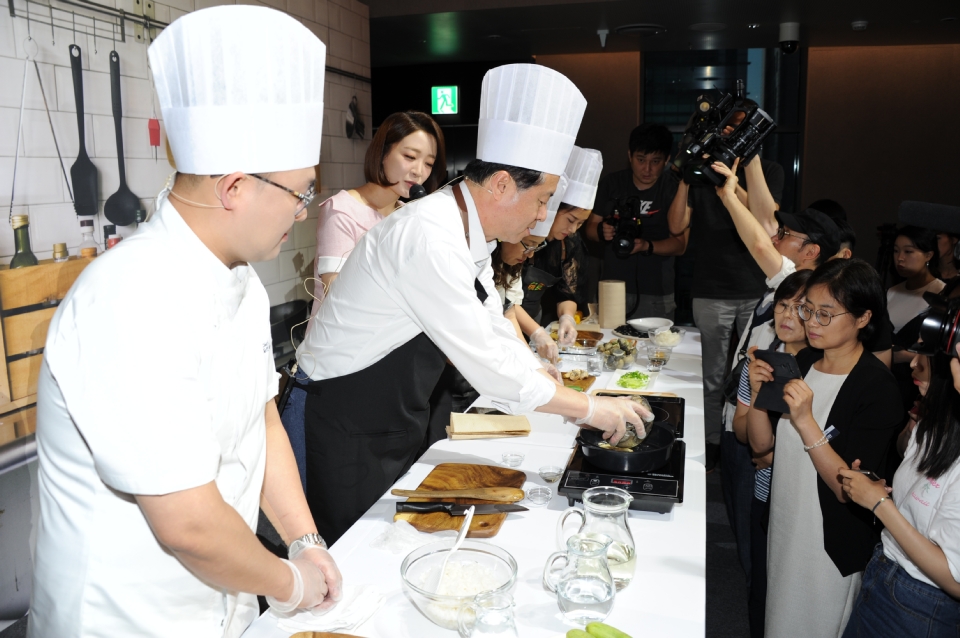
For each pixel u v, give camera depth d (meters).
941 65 5.80
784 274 2.45
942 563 1.40
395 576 1.32
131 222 2.78
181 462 0.88
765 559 2.20
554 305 3.86
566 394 1.64
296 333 3.95
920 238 2.95
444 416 2.34
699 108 2.98
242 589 0.99
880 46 5.88
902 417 1.73
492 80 1.60
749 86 6.22
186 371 0.91
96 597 0.99
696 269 3.97
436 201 1.66
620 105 6.27
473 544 1.25
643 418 1.70
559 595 1.15
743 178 4.38
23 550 2.40
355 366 1.78
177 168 0.99
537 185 1.63
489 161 1.63
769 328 2.31
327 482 1.87
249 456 1.17
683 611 1.20
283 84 0.96
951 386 1.43
